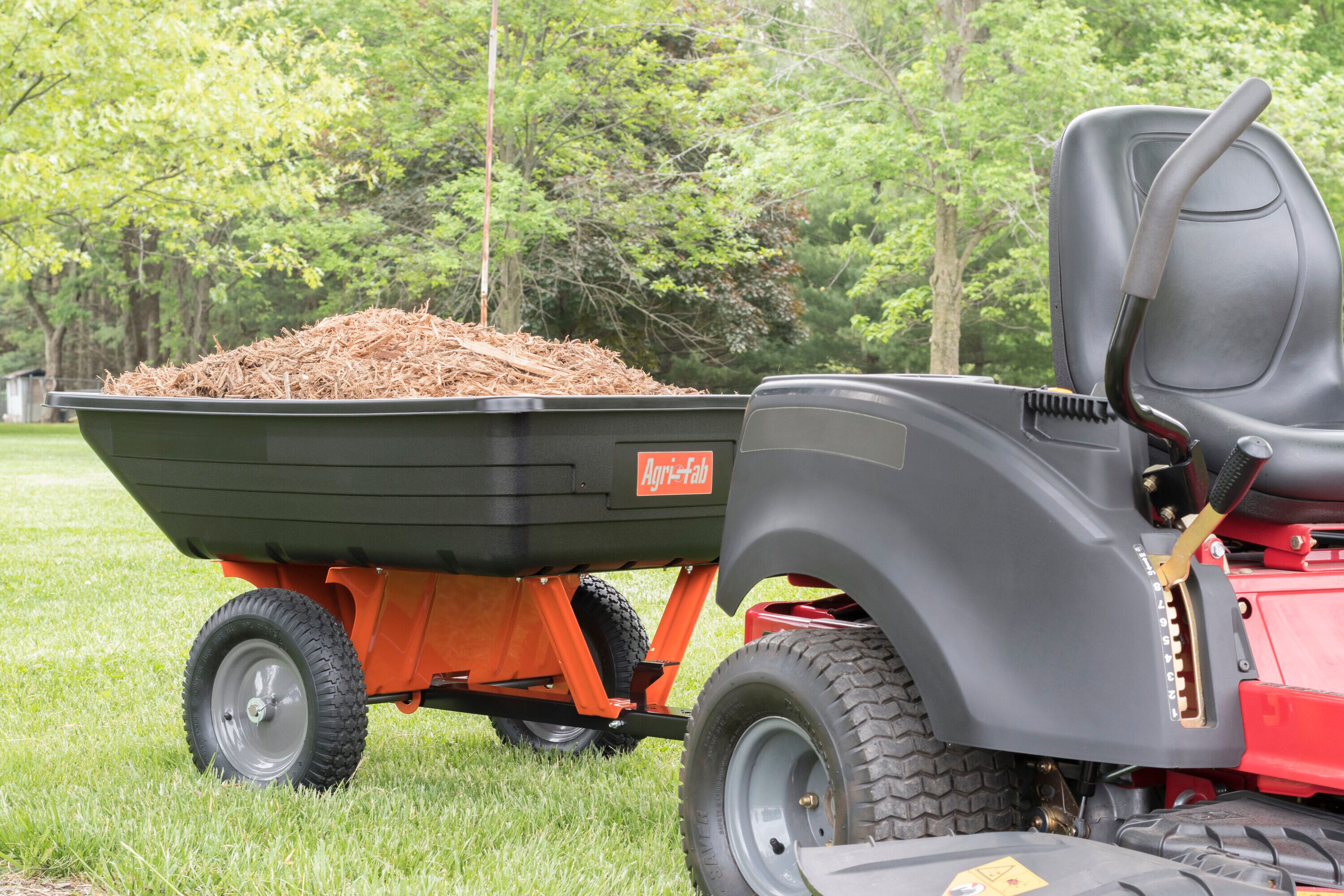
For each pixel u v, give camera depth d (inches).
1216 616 95.2
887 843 99.5
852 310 1432.1
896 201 838.5
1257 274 122.2
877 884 93.2
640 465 157.5
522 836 152.6
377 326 192.1
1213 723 93.2
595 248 1048.2
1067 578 97.4
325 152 1027.9
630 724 166.2
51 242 778.2
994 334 1358.3
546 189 991.0
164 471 180.9
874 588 108.3
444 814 158.1
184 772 179.6
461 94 888.3
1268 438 102.8
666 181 1002.7
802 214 1259.8
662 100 952.3
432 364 179.5
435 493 151.6
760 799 122.3
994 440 103.8
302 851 140.9
